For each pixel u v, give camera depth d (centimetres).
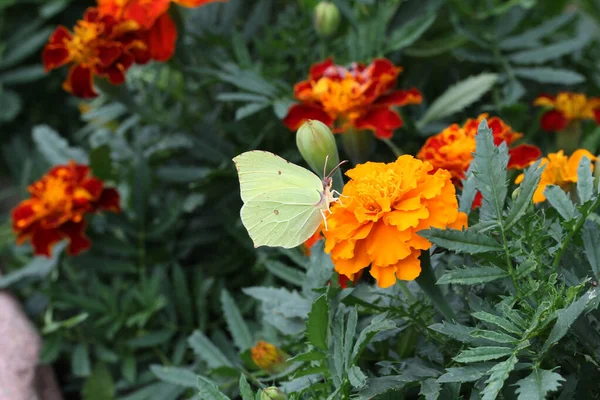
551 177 74
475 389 69
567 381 69
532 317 68
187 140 91
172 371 80
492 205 69
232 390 81
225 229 93
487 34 92
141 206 91
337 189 74
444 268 74
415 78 92
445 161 77
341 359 70
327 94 81
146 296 89
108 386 90
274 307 76
